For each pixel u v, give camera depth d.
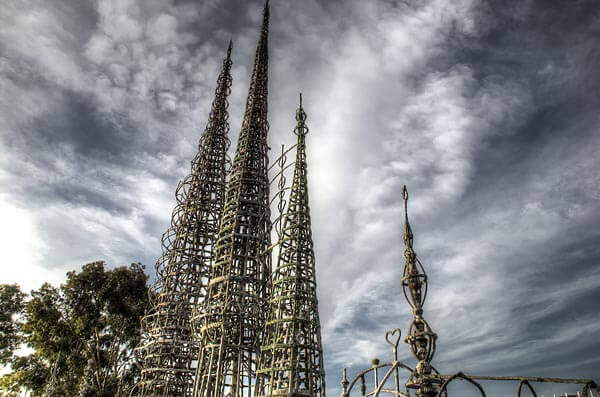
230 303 40.78
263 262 44.12
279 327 35.88
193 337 45.34
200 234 54.94
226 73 66.19
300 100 44.62
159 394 46.16
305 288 36.59
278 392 32.91
